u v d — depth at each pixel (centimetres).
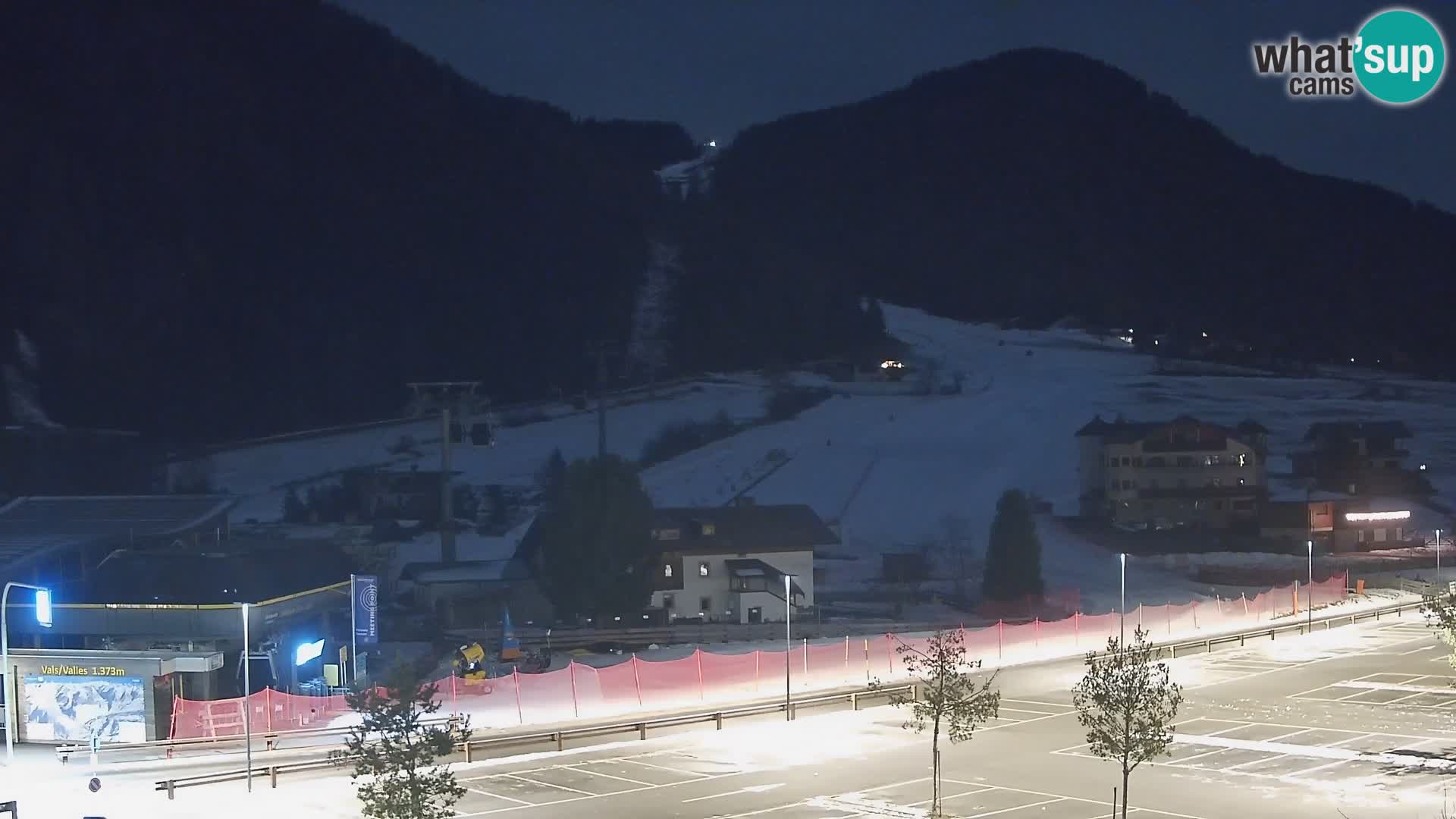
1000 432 19312
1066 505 15312
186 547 7919
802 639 8969
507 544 14212
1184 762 5266
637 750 5628
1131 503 14262
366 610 6938
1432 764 5175
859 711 6475
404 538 14438
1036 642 8556
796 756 5481
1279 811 4494
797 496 16525
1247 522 13938
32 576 7125
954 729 4684
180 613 6397
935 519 15038
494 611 9719
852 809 4603
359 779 5025
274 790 4878
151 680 5719
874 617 10050
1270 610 9894
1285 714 6238
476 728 6062
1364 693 6769
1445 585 11000
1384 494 15350
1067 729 5991
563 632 8919
